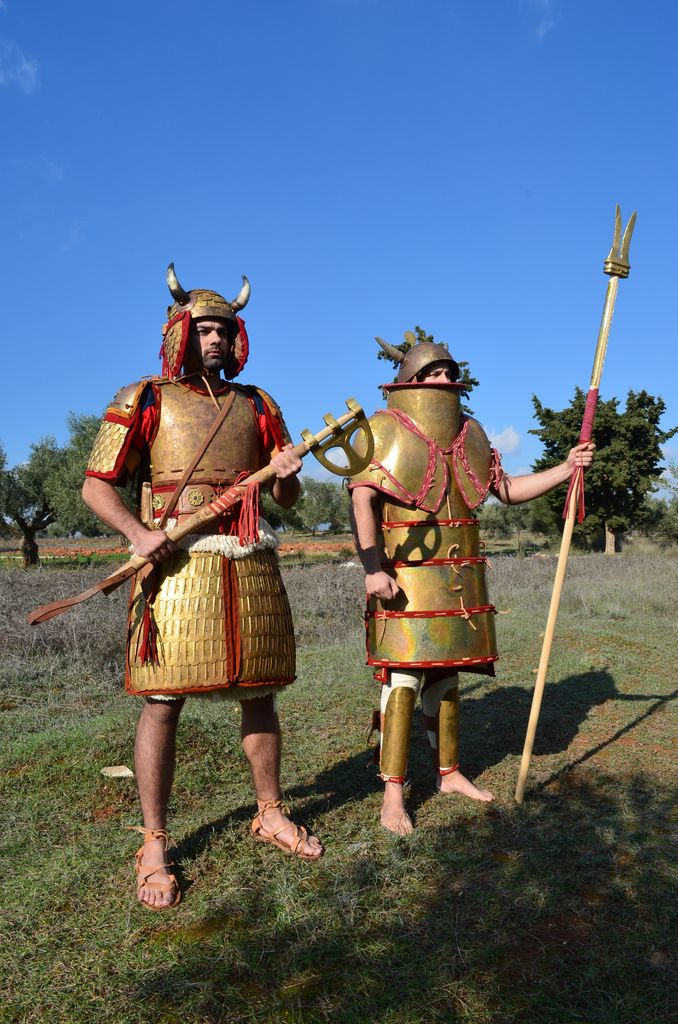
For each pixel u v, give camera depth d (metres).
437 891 2.58
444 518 3.35
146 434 2.82
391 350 3.61
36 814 3.26
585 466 3.29
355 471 2.99
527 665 6.05
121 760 3.84
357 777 3.73
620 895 2.50
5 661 6.11
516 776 3.68
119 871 2.79
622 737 4.23
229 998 2.07
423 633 3.26
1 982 2.15
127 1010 2.04
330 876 2.70
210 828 3.12
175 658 2.68
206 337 2.89
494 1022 1.94
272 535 2.94
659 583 10.82
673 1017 1.93
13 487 27.25
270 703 2.98
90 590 2.69
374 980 2.12
